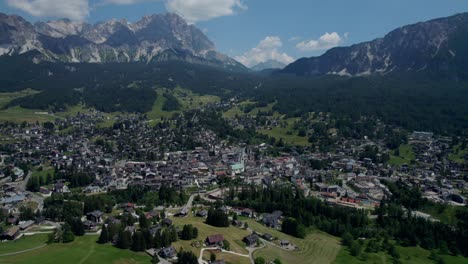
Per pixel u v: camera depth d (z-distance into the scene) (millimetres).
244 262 197625
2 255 190500
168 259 192250
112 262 183500
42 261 179000
